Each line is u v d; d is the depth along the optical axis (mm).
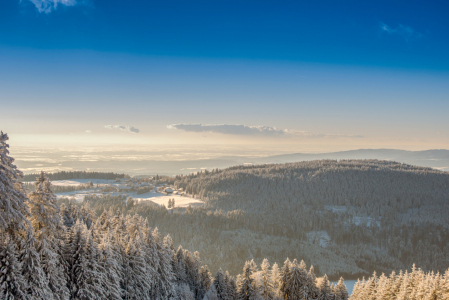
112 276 34125
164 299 44750
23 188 30984
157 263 44844
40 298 26641
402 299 52031
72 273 31406
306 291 48906
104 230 50438
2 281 24750
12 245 26062
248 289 47625
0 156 26875
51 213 32625
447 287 46875
